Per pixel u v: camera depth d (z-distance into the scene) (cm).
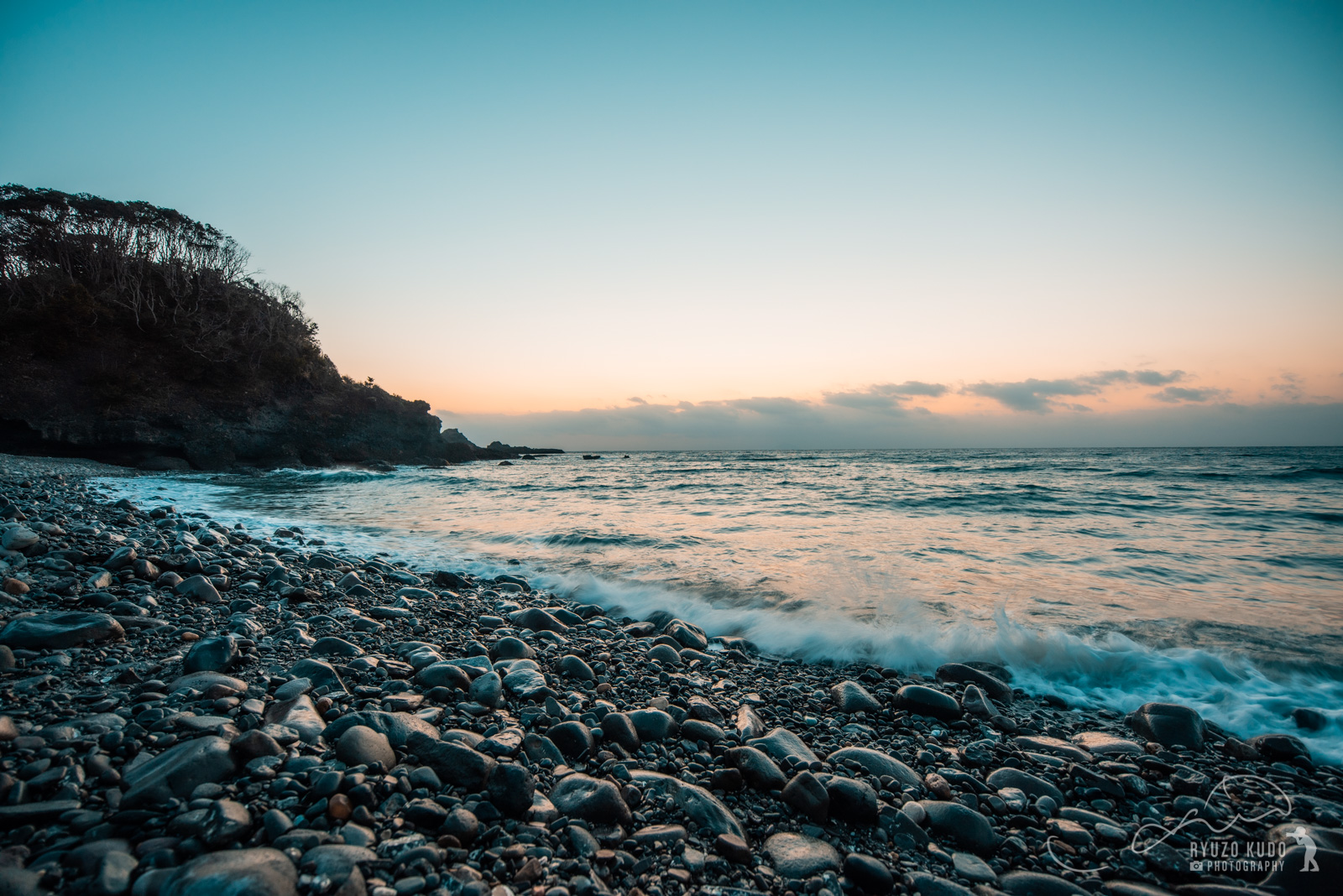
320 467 3994
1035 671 539
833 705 460
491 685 402
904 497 2002
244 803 243
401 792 266
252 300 4638
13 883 183
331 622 548
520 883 223
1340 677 513
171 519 1017
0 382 3030
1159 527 1329
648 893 230
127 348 3678
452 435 7188
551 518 1523
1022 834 297
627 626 674
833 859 259
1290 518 1446
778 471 3978
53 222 4125
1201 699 483
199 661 382
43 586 522
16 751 255
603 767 321
